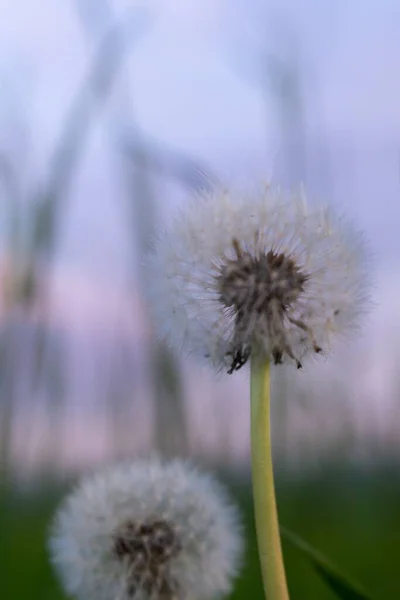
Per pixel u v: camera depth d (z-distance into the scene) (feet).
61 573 1.16
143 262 1.10
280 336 1.05
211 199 1.10
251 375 1.06
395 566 1.75
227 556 1.16
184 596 1.14
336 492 1.97
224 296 1.07
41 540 1.74
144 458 1.23
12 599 1.64
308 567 1.69
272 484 1.05
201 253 1.07
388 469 1.98
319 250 1.07
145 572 1.14
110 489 1.17
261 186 1.10
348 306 1.07
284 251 1.08
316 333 1.06
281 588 1.05
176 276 1.08
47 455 1.85
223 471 1.90
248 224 1.08
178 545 1.15
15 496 1.81
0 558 1.69
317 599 1.65
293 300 1.06
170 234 1.09
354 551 1.80
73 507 1.17
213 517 1.16
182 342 1.07
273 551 1.05
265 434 1.05
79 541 1.15
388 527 1.88
